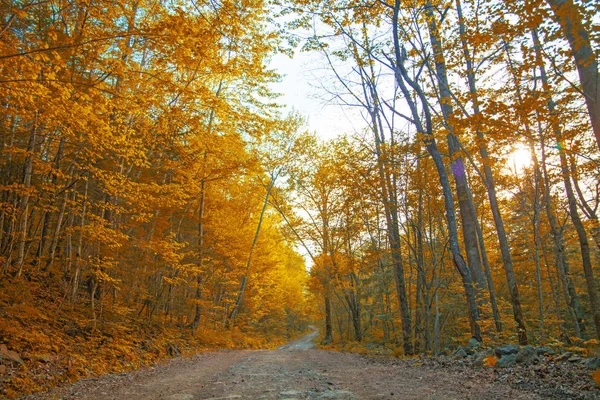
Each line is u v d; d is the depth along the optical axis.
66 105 6.88
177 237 19.03
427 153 12.87
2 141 10.74
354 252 19.92
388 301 19.56
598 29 5.32
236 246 18.62
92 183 13.31
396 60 11.06
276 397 5.54
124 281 12.25
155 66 9.00
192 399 5.68
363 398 5.26
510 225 20.89
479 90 9.15
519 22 6.12
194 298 17.03
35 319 9.16
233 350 17.69
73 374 7.39
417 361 9.62
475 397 4.96
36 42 7.38
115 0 7.06
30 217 12.44
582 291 19.14
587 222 13.95
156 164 13.73
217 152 12.61
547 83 6.71
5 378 6.10
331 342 24.98
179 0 8.90
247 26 8.11
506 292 21.41
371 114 15.68
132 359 9.91
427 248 15.96
